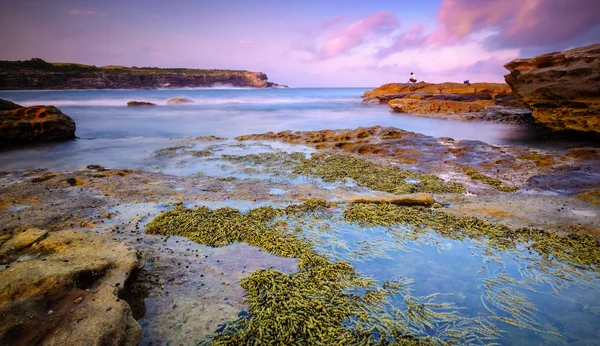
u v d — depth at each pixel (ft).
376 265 22.76
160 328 16.15
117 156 55.67
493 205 33.14
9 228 26.21
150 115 129.08
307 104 217.15
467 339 16.33
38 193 34.37
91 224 27.63
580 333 16.81
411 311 18.10
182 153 58.23
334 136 72.13
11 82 298.76
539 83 88.02
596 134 74.64
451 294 19.75
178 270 21.21
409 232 27.63
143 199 33.91
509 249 25.07
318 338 15.87
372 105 213.25
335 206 33.09
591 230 27.37
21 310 13.78
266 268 21.91
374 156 56.70
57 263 17.28
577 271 22.35
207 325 16.49
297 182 41.39
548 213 30.91
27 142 66.39
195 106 178.09
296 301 18.22
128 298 18.08
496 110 139.23
